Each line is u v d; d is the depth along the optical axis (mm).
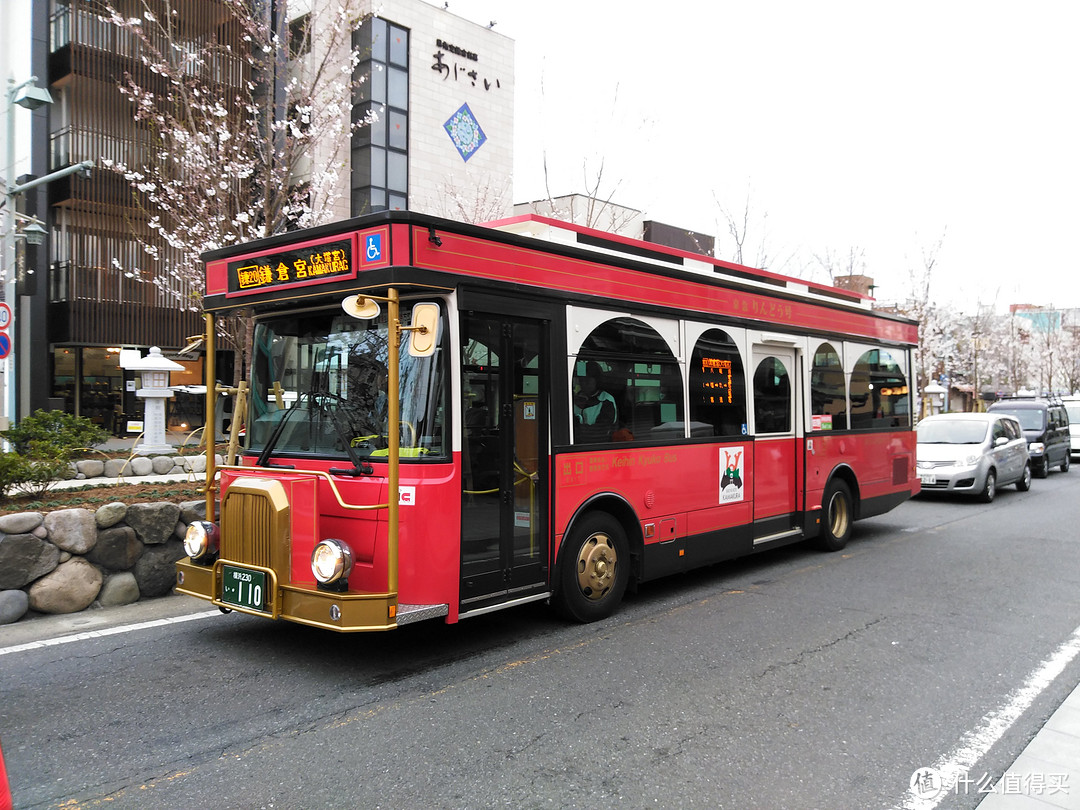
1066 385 51250
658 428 6852
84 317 19188
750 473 8016
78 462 11719
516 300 5477
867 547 10000
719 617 6500
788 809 3357
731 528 7719
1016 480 16609
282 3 10883
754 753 3910
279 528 4844
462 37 24031
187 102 11125
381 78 21922
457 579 4984
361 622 4535
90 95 18469
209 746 3898
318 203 12531
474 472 5180
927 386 28547
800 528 8812
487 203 21234
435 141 23328
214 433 5883
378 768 3678
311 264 5094
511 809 3316
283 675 4949
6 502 7219
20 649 5367
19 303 19141
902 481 11188
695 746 3980
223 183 10742
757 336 8164
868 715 4426
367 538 4918
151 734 4035
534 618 6426
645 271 6738
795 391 8828
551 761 3781
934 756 3902
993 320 45375
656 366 6848
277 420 5621
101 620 6078
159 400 14750
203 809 3281
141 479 11469
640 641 5789
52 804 3314
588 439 6125
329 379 5336
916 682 4969
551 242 5793
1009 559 9148
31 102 11867
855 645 5742
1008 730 4234
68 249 19125
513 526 5488
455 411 4996
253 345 5832
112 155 18766
